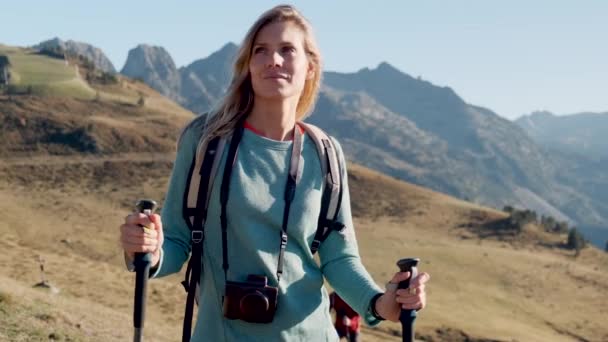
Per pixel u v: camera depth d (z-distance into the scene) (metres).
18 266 47.50
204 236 2.98
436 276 103.25
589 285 109.69
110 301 40.75
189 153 3.06
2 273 44.19
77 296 40.31
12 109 193.12
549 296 102.06
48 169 149.25
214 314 2.96
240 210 2.92
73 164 155.25
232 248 2.95
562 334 86.88
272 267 2.93
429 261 109.88
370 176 169.38
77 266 50.97
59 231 96.12
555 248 136.38
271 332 2.92
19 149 168.25
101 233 97.75
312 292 3.04
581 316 94.75
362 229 128.62
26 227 96.19
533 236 141.75
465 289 99.44
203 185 2.96
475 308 90.81
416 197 160.12
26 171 146.12
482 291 99.94
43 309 15.39
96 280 46.16
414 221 142.00
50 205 114.38
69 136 176.38
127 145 176.25
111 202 124.31
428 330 77.12
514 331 81.50
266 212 2.93
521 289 103.62
